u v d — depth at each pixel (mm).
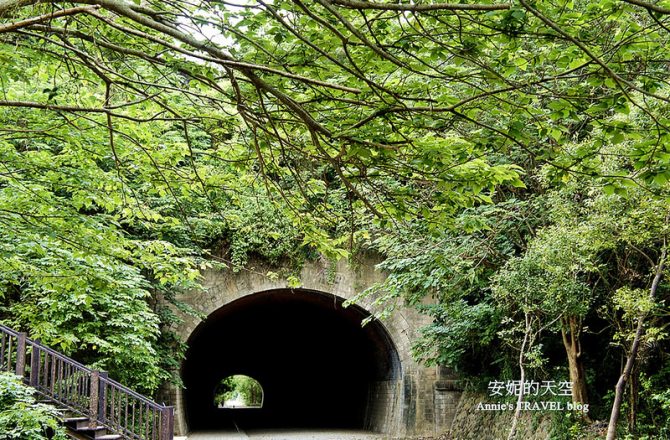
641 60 5418
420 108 4902
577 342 15359
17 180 8633
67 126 7926
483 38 4895
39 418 10844
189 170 8273
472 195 6309
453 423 22156
